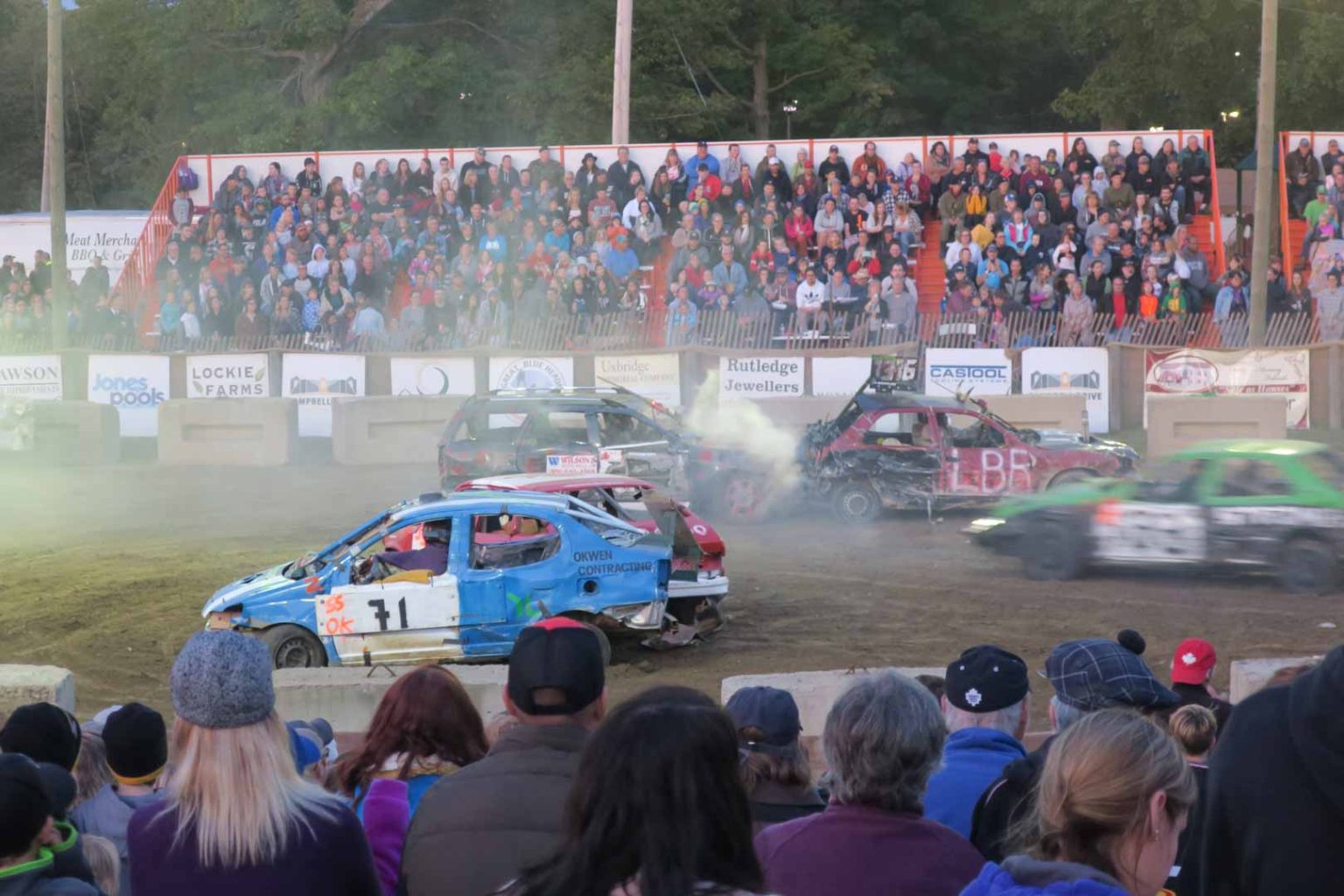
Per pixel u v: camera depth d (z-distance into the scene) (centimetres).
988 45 6488
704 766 342
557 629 479
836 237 3494
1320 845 392
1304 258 3644
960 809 572
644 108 5550
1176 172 3669
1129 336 3272
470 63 5631
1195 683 830
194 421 3212
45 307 3934
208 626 1503
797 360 3219
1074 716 617
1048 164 3662
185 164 4219
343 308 3597
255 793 435
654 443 2339
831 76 6062
